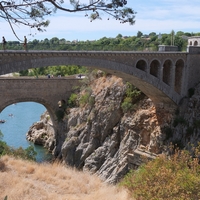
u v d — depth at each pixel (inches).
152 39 2965.1
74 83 2081.7
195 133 1358.3
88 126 1779.0
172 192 533.3
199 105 1423.5
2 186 628.1
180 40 2600.9
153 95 1535.4
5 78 1851.6
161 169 598.9
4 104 1865.2
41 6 410.9
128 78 1401.3
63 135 1962.4
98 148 1679.4
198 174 622.2
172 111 1515.7
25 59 1021.8
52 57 1083.3
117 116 1681.8
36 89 1958.7
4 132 2269.9
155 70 1476.4
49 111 2068.2
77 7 402.0
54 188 674.2
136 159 1473.9
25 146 2016.5
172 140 1428.4
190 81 1579.7
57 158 1802.4
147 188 570.9
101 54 1209.4
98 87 1876.2
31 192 626.8
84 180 755.4
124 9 426.9
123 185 714.2
